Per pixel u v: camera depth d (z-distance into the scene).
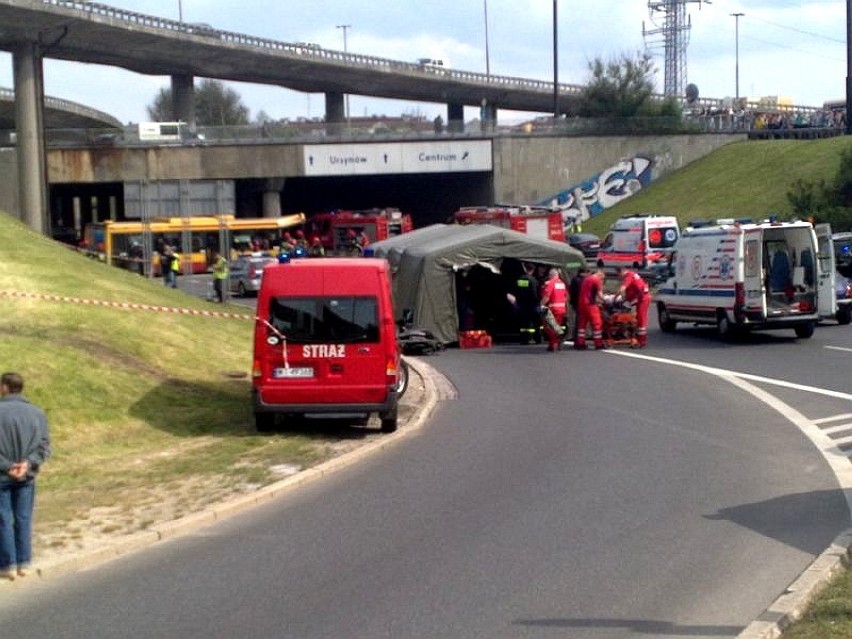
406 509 11.10
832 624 6.95
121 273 29.45
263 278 15.49
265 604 8.05
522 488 11.92
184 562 9.35
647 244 44.44
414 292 28.36
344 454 14.03
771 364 22.97
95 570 9.21
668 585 8.27
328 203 84.19
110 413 16.00
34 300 20.72
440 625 7.43
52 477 12.84
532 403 18.59
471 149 70.38
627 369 22.97
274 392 15.31
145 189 33.47
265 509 11.34
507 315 30.03
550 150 71.69
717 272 27.81
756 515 10.48
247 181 69.94
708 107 83.06
